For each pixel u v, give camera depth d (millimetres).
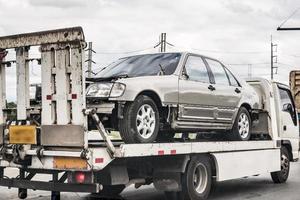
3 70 8328
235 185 13117
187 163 9367
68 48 7539
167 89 9086
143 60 9992
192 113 9766
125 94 8086
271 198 10734
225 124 10844
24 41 7934
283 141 13367
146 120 8492
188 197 9359
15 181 8227
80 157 7359
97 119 7449
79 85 7430
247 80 13148
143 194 11273
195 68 10062
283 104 13727
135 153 7898
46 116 7754
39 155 7762
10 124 8281
